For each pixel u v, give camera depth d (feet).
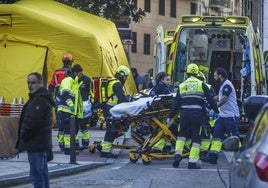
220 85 95.20
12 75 139.13
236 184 40.86
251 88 113.60
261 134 39.37
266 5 200.85
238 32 120.98
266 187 33.91
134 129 97.81
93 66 139.13
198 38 131.13
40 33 139.33
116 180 78.69
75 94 98.73
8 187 74.84
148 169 88.22
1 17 139.23
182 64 124.77
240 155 43.47
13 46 140.05
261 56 128.26
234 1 391.86
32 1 154.81
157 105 93.56
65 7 156.46
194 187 73.72
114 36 163.84
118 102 96.84
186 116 87.81
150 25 343.05
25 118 61.05
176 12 361.10
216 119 95.81
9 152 91.97
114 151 106.22
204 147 94.27
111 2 176.76
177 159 89.20
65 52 139.03
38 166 61.93
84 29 139.85
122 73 98.73
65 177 82.69
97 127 140.56
